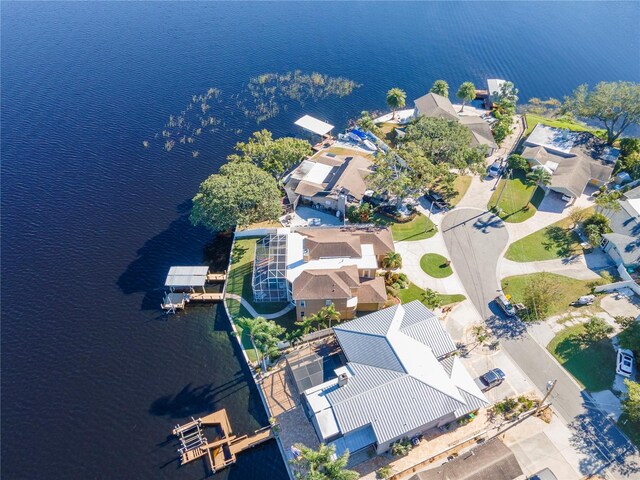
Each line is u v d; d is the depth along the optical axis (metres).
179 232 94.38
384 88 147.38
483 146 105.38
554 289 74.94
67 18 191.50
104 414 65.06
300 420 62.66
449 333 72.44
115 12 199.25
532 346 70.38
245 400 66.50
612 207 88.69
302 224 93.31
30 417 64.56
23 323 76.75
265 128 126.88
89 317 78.06
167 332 76.00
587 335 71.31
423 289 79.62
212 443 61.31
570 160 105.25
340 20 196.00
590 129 128.12
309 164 104.81
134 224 95.75
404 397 57.78
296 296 70.75
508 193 101.06
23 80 144.75
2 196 100.94
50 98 136.25
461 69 160.50
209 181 87.00
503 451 55.03
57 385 68.44
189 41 174.25
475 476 52.34
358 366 62.47
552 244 88.56
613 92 107.88
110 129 123.81
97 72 151.12
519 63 166.12
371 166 103.56
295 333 69.75
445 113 116.94
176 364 71.38
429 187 101.75
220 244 92.06
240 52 166.88
